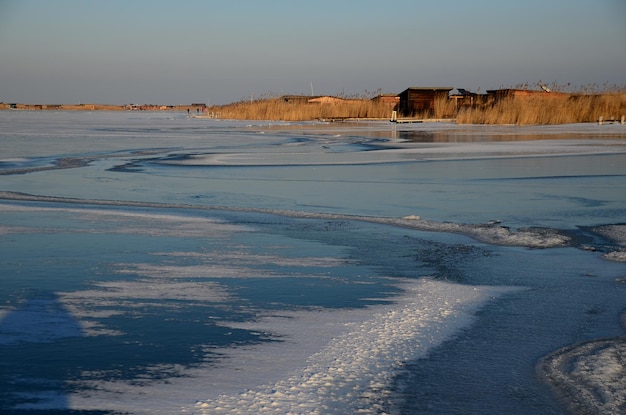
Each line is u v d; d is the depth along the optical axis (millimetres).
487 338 5301
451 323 5660
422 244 8844
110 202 12289
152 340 5230
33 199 12594
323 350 5020
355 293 6555
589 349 5078
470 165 18781
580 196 12898
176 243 8867
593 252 8375
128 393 4246
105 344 5137
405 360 4828
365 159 20844
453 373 4602
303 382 4422
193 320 5730
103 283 6898
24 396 4203
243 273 7332
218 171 17547
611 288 6762
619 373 4602
